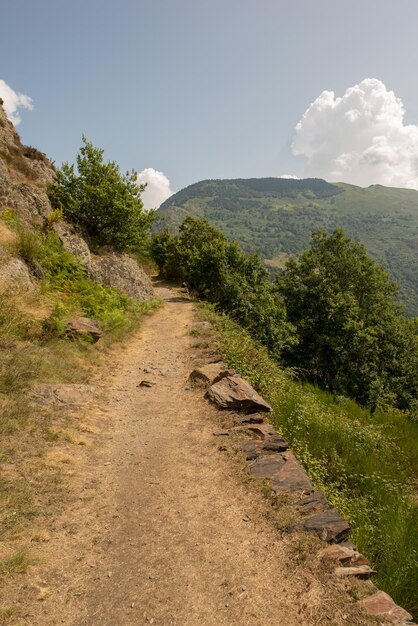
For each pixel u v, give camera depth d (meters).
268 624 2.76
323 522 3.87
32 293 9.92
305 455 6.30
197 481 4.69
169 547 3.53
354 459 7.14
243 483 4.65
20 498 3.84
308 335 23.80
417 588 3.71
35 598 2.79
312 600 2.96
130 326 13.56
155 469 4.95
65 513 3.82
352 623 2.76
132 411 6.89
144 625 2.71
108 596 2.93
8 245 11.27
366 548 4.29
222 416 6.69
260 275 24.22
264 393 8.59
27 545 3.29
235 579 3.17
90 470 4.73
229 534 3.74
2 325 8.08
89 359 9.06
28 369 6.88
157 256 41.62
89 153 19.61
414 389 25.95
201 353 10.88
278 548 3.55
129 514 3.98
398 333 25.19
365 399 22.16
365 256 27.33
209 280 24.39
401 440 10.45
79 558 3.28
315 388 15.55
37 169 20.64
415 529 4.82
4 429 4.98
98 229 20.28
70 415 6.04
